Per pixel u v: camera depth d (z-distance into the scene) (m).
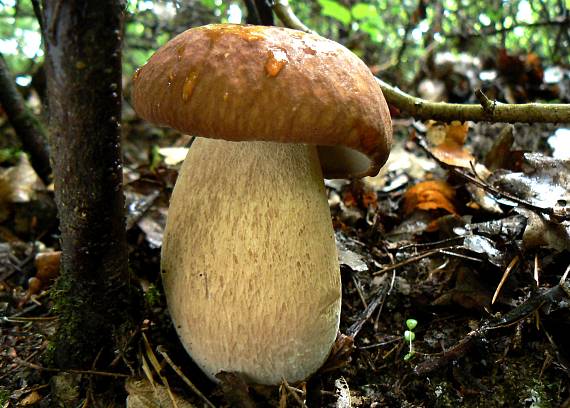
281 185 0.20
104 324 0.21
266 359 0.20
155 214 0.33
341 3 0.56
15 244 0.33
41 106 0.48
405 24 0.57
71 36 0.16
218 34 0.17
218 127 0.17
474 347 0.22
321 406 0.22
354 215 0.34
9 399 0.21
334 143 0.17
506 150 0.34
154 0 0.47
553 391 0.21
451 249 0.27
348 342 0.23
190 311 0.20
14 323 0.26
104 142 0.18
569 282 0.23
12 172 0.37
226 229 0.20
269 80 0.16
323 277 0.21
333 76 0.17
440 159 0.32
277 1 0.33
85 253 0.20
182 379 0.22
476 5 0.53
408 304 0.26
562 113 0.25
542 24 0.49
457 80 0.50
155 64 0.18
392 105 0.30
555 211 0.25
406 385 0.23
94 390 0.22
